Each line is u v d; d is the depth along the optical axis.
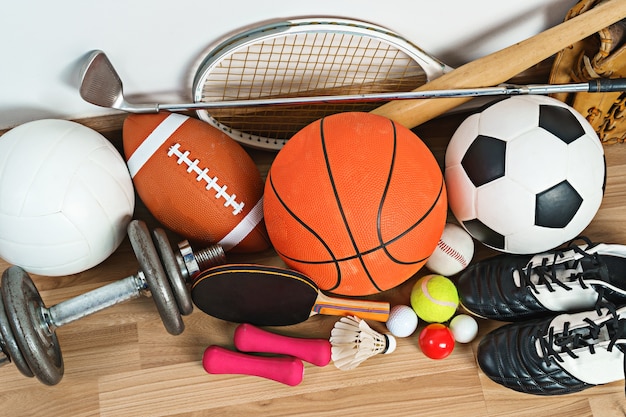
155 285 1.18
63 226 1.23
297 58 1.44
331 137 1.20
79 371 1.41
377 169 1.18
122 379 1.41
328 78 1.53
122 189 1.32
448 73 1.42
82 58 1.31
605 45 1.37
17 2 1.12
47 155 1.24
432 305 1.38
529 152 1.28
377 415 1.41
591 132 1.35
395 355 1.45
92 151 1.28
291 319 1.39
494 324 1.50
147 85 1.45
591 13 1.34
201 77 1.36
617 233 1.57
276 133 1.61
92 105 1.48
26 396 1.38
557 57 1.47
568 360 1.34
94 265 1.38
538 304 1.40
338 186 1.17
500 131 1.30
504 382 1.40
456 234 1.44
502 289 1.43
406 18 1.38
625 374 1.30
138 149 1.34
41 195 1.22
